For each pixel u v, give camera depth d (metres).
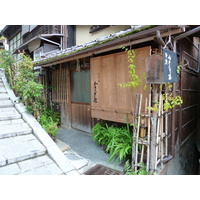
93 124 5.63
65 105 6.84
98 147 4.58
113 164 3.59
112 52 4.50
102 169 3.37
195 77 6.34
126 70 3.82
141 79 3.50
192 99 5.94
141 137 3.21
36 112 4.59
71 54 4.54
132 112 3.69
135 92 3.64
